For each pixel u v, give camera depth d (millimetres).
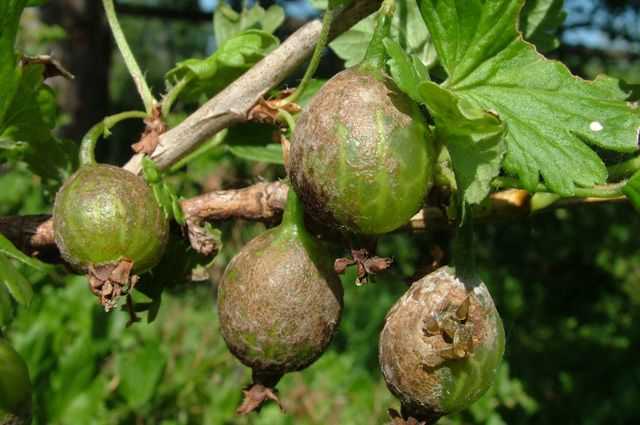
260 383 112
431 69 133
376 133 90
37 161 135
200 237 119
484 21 101
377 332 518
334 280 108
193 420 286
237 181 135
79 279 253
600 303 529
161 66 1439
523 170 97
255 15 161
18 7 115
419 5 101
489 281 508
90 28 459
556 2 141
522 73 102
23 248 120
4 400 105
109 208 102
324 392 368
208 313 461
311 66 112
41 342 219
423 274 115
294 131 96
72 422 222
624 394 345
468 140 93
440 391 98
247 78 118
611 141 99
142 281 129
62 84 451
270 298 104
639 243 586
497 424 301
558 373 394
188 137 120
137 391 245
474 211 120
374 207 91
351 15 114
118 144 768
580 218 522
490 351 99
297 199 108
